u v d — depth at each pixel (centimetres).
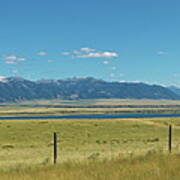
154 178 1714
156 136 6456
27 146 5125
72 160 2772
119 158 2486
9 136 6191
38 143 5525
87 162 2436
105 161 2394
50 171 2109
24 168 2361
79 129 7175
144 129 7356
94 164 2284
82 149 4466
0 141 5753
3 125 7419
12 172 2175
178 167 1912
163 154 2477
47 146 5088
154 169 1884
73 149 4500
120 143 5250
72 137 6216
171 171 1838
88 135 6506
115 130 7144
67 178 1830
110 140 5759
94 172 1944
